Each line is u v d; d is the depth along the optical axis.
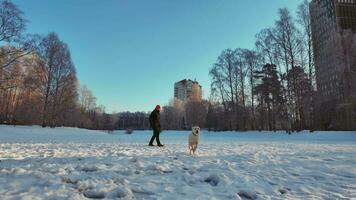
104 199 4.08
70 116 47.31
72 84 42.69
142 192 4.46
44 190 4.23
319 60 31.53
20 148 10.59
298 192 4.70
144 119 131.00
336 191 4.77
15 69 32.81
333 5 49.09
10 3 30.00
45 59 39.25
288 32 32.22
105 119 97.00
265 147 13.19
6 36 29.84
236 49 45.72
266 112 44.75
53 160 7.20
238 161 7.80
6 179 4.80
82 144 13.53
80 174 5.39
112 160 7.34
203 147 12.95
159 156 8.59
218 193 4.49
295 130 33.75
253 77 44.00
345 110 30.45
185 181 5.28
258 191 4.71
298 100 31.52
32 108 40.78
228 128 48.31
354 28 48.12
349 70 28.89
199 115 73.06
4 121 47.00
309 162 7.67
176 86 143.00
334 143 17.23
